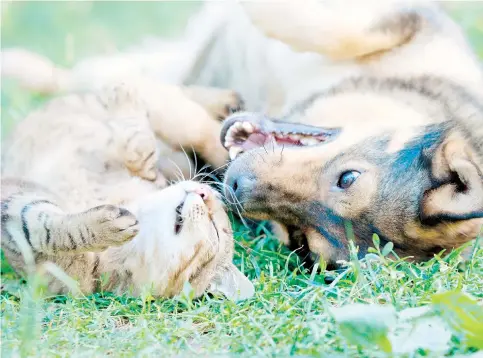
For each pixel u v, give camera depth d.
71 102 8.26
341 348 5.44
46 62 9.51
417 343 5.31
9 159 7.81
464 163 6.62
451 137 6.88
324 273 6.79
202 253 6.99
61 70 9.59
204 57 9.23
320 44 7.63
